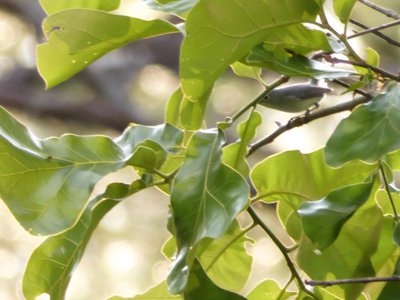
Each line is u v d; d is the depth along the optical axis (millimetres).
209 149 2213
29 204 2186
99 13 2248
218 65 2238
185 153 2221
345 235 2293
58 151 2207
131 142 2268
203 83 2248
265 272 4352
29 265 2256
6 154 2188
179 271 2172
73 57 2275
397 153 2340
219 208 2180
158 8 2270
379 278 2248
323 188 2318
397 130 2191
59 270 2258
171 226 2238
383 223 2293
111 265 5152
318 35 2246
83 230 2254
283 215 2334
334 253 2291
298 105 2361
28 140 2203
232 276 2332
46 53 2268
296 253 2299
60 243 2256
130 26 2258
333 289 2301
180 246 2180
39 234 2180
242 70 2350
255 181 2318
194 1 2271
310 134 4469
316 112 2312
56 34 2258
